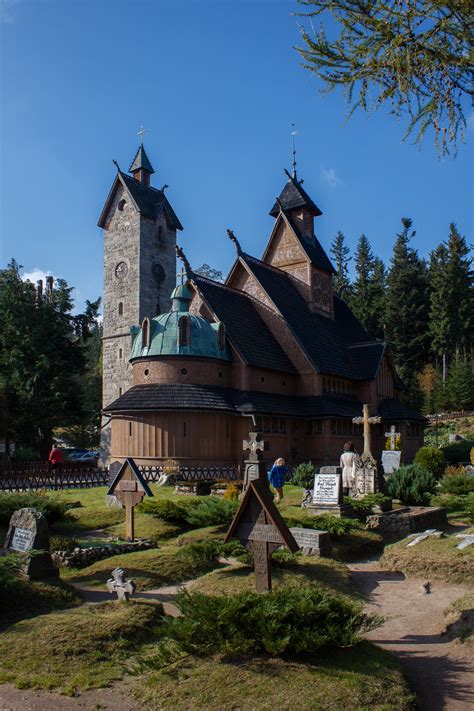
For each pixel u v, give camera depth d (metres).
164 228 68.56
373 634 11.28
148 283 65.81
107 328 66.38
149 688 8.29
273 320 47.66
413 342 94.12
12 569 12.82
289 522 17.92
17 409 59.12
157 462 37.78
